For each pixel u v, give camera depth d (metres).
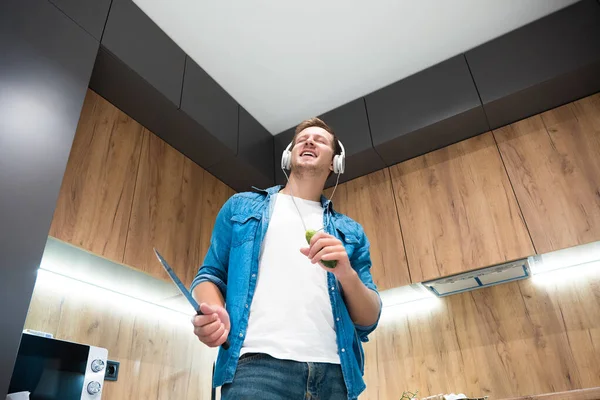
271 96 3.07
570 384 2.16
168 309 2.49
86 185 2.04
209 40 2.65
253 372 0.73
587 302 2.29
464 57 2.84
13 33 1.70
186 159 2.79
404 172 2.96
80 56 1.96
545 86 2.53
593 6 2.57
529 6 2.61
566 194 2.38
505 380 2.30
